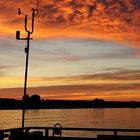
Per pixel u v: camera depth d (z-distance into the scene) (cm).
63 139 1440
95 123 16862
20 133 1421
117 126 13175
